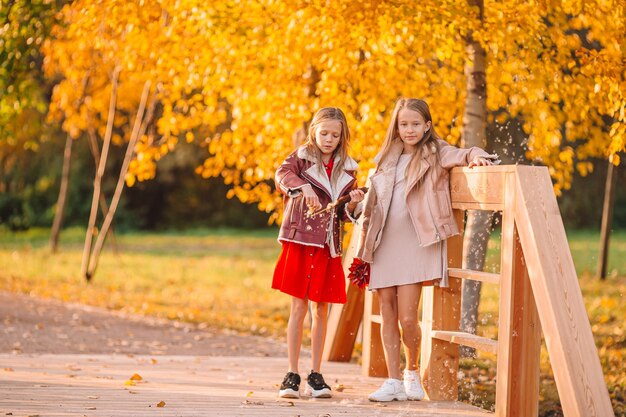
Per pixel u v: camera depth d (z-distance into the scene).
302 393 6.61
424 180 6.08
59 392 6.33
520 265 5.38
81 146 37.81
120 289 19.20
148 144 13.23
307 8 9.19
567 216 36.56
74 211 40.66
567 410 4.66
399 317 6.20
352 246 8.55
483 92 9.92
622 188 40.75
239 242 36.66
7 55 12.43
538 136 10.27
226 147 12.38
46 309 14.58
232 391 6.67
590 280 20.95
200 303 17.17
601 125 10.34
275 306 16.94
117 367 8.09
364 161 9.99
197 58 10.78
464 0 9.12
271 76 10.65
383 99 10.11
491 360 10.30
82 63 16.94
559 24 9.99
